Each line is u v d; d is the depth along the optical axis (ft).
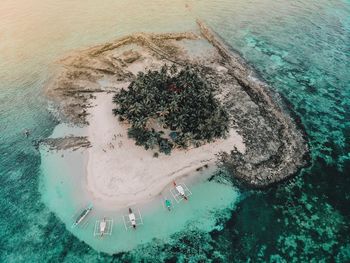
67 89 195.62
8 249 124.98
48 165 153.17
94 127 169.07
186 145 155.74
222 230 130.31
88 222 130.93
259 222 133.18
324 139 169.58
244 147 160.15
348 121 180.86
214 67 215.10
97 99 186.60
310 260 122.93
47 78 205.46
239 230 130.41
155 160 151.64
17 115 180.65
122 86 196.24
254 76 209.05
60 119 176.35
